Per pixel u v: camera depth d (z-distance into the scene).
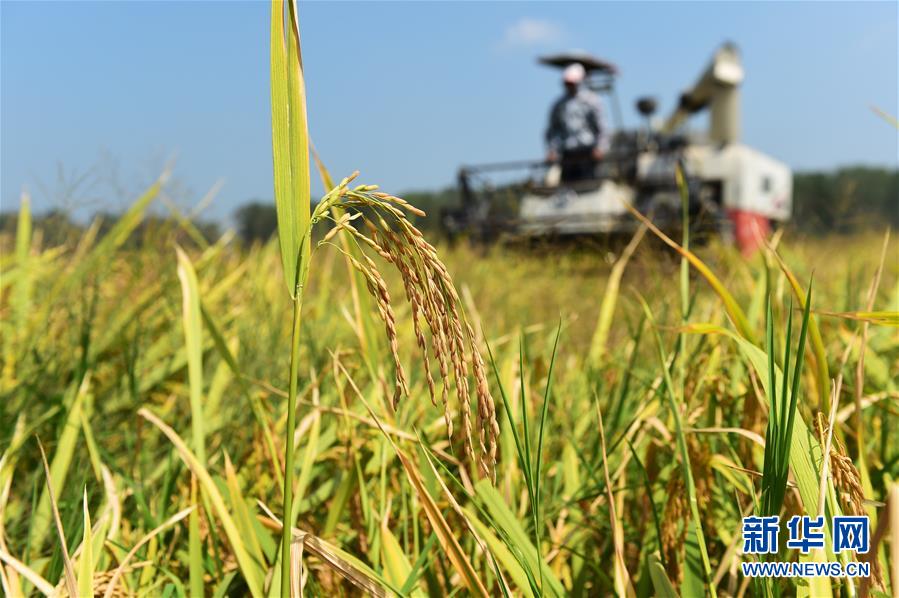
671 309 1.32
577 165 7.25
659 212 5.59
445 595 0.78
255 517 0.80
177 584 0.74
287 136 0.47
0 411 1.11
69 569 0.57
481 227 6.50
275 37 0.48
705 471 0.83
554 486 0.98
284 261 0.47
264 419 0.99
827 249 2.54
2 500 0.83
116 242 1.62
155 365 1.51
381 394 1.04
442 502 0.91
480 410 0.39
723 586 0.86
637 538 0.90
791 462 0.57
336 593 0.81
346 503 0.91
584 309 2.49
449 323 0.39
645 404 1.03
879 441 1.05
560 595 0.69
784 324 1.23
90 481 0.97
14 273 1.61
